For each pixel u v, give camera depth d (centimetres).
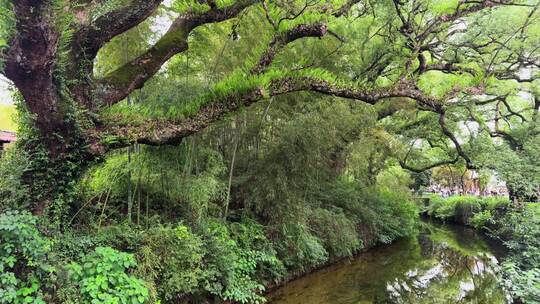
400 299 678
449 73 969
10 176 365
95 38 434
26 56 339
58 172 414
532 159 820
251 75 490
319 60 772
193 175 591
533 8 855
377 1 755
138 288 385
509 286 527
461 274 887
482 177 1064
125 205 575
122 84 472
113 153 543
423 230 1609
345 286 738
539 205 786
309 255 762
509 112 1161
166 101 529
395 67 970
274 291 665
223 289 547
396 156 1245
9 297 301
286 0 502
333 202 1029
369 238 1117
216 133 727
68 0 386
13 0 303
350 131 895
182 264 479
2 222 312
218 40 666
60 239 391
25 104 414
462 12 681
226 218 688
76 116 412
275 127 767
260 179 718
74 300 344
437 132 1228
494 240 1224
